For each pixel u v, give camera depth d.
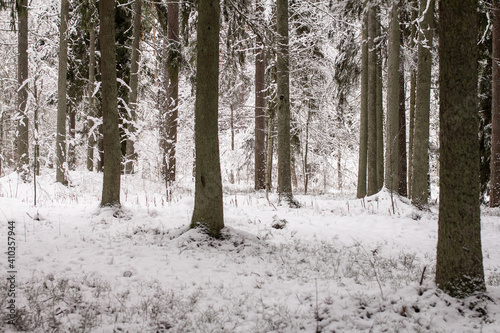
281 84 12.59
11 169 23.17
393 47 12.86
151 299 4.66
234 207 11.91
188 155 17.02
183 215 9.82
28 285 4.73
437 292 4.70
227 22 10.69
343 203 13.79
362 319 4.27
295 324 4.19
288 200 12.59
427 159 11.69
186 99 19.52
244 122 25.66
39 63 13.48
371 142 14.84
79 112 18.73
